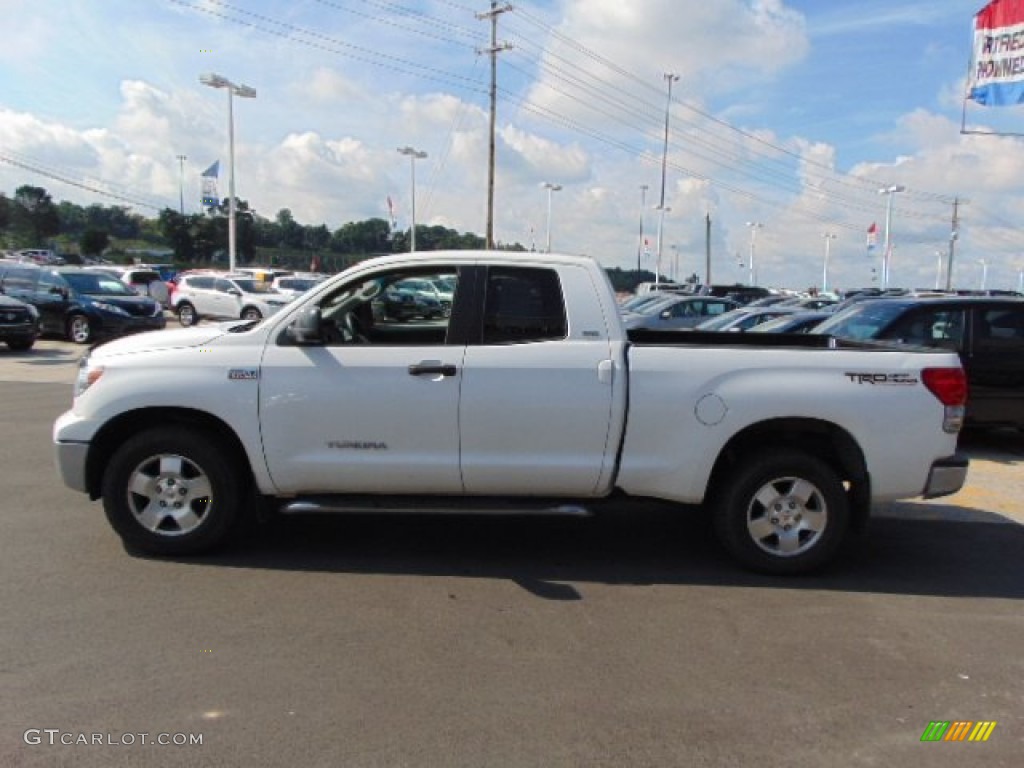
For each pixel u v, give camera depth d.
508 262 5.06
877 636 4.25
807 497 5.03
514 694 3.52
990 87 14.55
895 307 9.44
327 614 4.30
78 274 20.89
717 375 4.92
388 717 3.29
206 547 5.08
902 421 4.96
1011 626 4.43
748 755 3.12
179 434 4.98
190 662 3.71
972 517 6.59
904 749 3.20
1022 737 3.31
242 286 28.19
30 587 4.54
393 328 5.71
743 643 4.11
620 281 75.50
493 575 4.98
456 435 4.92
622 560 5.33
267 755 3.01
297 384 4.89
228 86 38.84
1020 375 9.07
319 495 5.08
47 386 12.52
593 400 4.88
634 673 3.74
